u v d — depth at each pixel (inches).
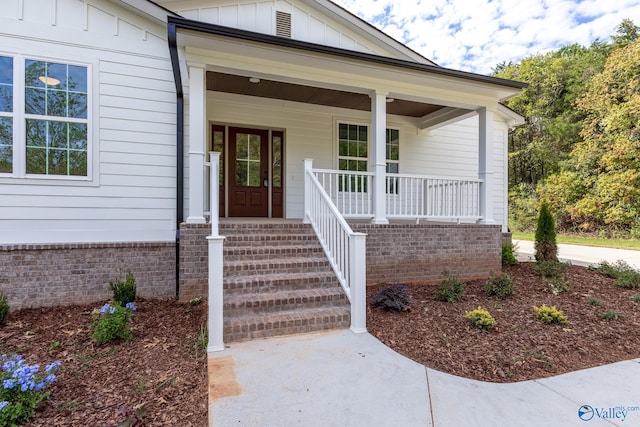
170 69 225.6
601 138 697.0
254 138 309.7
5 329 157.9
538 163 919.7
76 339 145.9
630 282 231.6
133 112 217.8
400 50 307.9
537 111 904.9
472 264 261.4
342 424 89.7
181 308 185.5
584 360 132.6
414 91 247.3
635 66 651.5
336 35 289.9
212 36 181.9
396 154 347.6
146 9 215.3
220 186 298.2
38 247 194.1
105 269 207.9
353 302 155.5
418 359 128.4
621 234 642.2
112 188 213.3
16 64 194.7
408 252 243.0
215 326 133.2
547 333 154.5
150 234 220.7
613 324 167.3
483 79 239.3
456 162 371.2
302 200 314.0
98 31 210.8
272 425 88.6
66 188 203.9
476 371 121.1
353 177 331.6
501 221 371.9
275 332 146.6
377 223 238.1
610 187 652.1
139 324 161.6
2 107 193.3
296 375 114.1
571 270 281.3
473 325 159.3
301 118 312.0
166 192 224.5
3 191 192.5
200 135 197.3
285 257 197.0
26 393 92.4
